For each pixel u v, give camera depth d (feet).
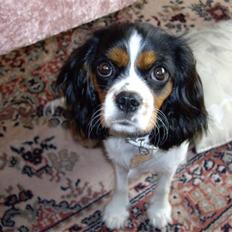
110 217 1.91
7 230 1.90
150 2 2.66
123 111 1.37
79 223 1.93
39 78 2.35
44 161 2.10
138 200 1.99
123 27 1.45
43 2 1.41
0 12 1.34
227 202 1.98
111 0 1.62
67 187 2.03
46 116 2.23
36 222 1.93
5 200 1.98
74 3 1.50
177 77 1.52
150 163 1.73
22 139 2.16
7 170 2.06
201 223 1.92
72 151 2.14
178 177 2.05
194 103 1.61
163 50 1.41
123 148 1.67
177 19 2.61
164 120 1.56
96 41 1.51
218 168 2.08
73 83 1.62
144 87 1.38
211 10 2.66
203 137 1.94
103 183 2.05
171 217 1.94
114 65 1.40
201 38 2.13
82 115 1.66
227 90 2.05
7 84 2.34
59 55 2.44
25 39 1.47
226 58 2.08
